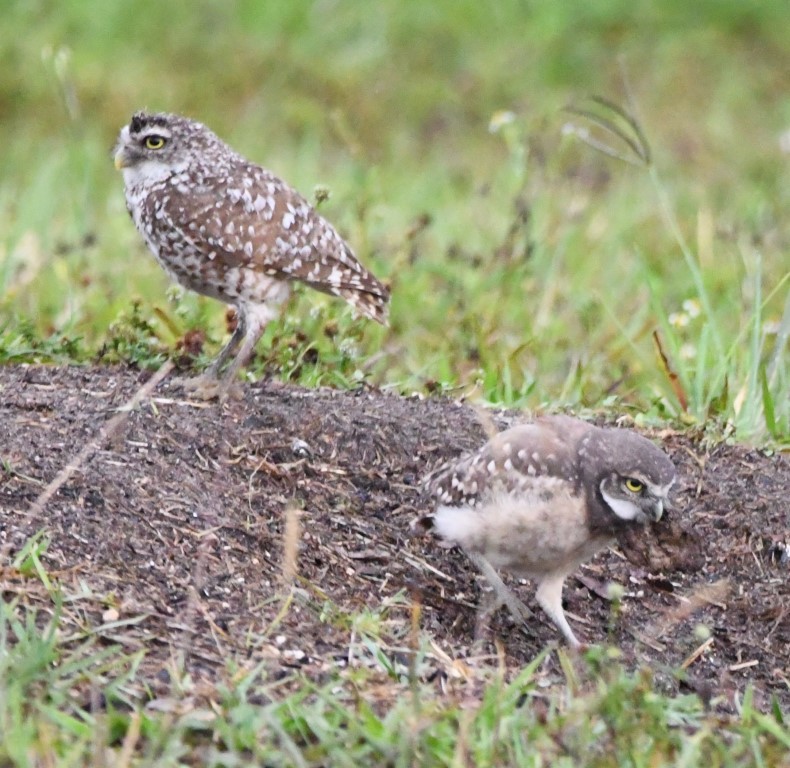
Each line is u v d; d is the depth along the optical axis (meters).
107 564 8.70
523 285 15.94
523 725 7.58
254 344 11.34
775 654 9.55
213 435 10.27
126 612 8.24
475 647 8.84
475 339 14.34
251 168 11.66
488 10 28.12
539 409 11.89
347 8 27.50
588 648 8.83
